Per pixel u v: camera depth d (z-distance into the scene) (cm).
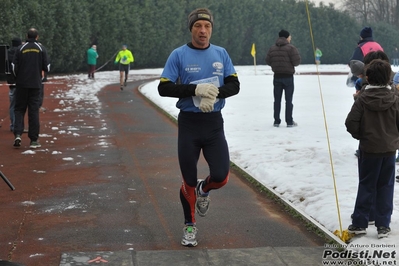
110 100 1983
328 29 6556
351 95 2162
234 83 552
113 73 3994
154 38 4881
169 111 1612
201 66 545
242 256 536
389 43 7081
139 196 744
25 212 673
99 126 1346
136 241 579
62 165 923
